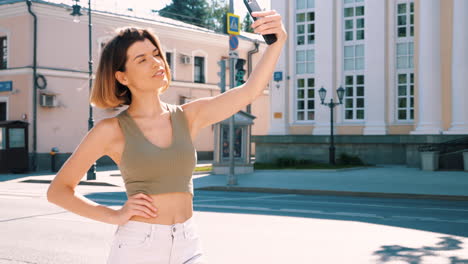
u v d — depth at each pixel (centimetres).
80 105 2953
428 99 2459
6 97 2855
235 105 230
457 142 2286
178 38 3444
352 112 2788
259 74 229
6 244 771
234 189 1703
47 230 889
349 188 1581
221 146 2255
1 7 2836
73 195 213
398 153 2592
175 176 214
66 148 2892
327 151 2752
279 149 2886
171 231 212
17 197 1476
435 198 1393
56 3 2831
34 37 2778
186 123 225
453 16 2427
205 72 3616
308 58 2916
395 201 1341
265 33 220
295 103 2933
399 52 2686
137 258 210
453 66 2422
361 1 2784
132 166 211
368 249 702
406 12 2669
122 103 229
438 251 686
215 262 632
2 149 2647
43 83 2802
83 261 661
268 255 670
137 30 222
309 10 2911
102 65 221
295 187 1634
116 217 209
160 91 231
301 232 838
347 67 2814
